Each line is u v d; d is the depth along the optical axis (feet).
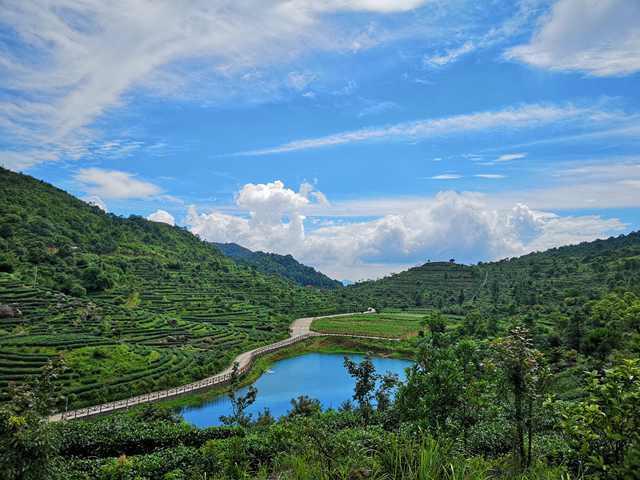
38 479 35.81
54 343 222.28
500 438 52.21
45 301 287.89
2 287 295.89
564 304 353.72
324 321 438.81
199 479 55.67
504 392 43.88
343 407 123.13
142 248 564.30
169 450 74.18
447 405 48.55
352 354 332.39
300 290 633.20
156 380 215.51
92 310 298.97
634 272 418.92
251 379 248.93
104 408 178.29
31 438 35.70
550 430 58.18
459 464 23.90
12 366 195.62
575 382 111.55
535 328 252.42
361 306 538.88
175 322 323.57
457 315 423.23
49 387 39.81
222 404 205.87
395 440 27.89
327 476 26.48
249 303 462.60
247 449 62.75
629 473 20.10
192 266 561.43
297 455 33.47
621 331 159.84
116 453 83.97
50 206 565.94
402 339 355.77
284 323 403.54
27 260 373.81
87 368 206.90
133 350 240.12
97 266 403.54
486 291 553.64
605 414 22.98
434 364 50.93
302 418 67.21
